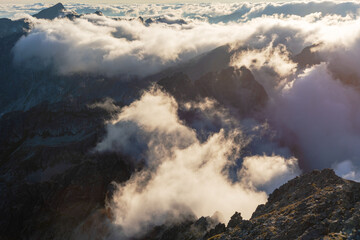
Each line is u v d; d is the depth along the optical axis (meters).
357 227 41.25
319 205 50.34
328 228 43.88
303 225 47.47
